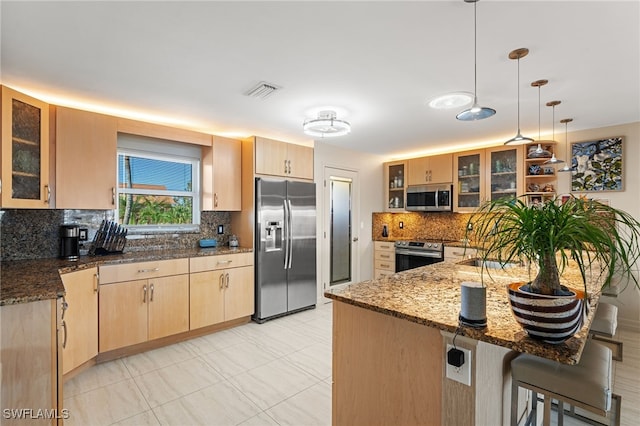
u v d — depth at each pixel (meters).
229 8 1.61
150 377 2.58
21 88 2.59
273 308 3.98
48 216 2.98
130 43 1.93
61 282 1.98
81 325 2.56
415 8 1.61
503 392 1.59
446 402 1.33
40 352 1.73
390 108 3.08
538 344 1.06
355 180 5.28
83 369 2.67
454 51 2.03
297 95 2.75
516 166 4.22
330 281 4.93
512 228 1.11
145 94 2.74
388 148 5.06
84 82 2.49
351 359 1.72
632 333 3.46
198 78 2.43
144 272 3.01
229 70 2.29
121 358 2.91
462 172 4.81
